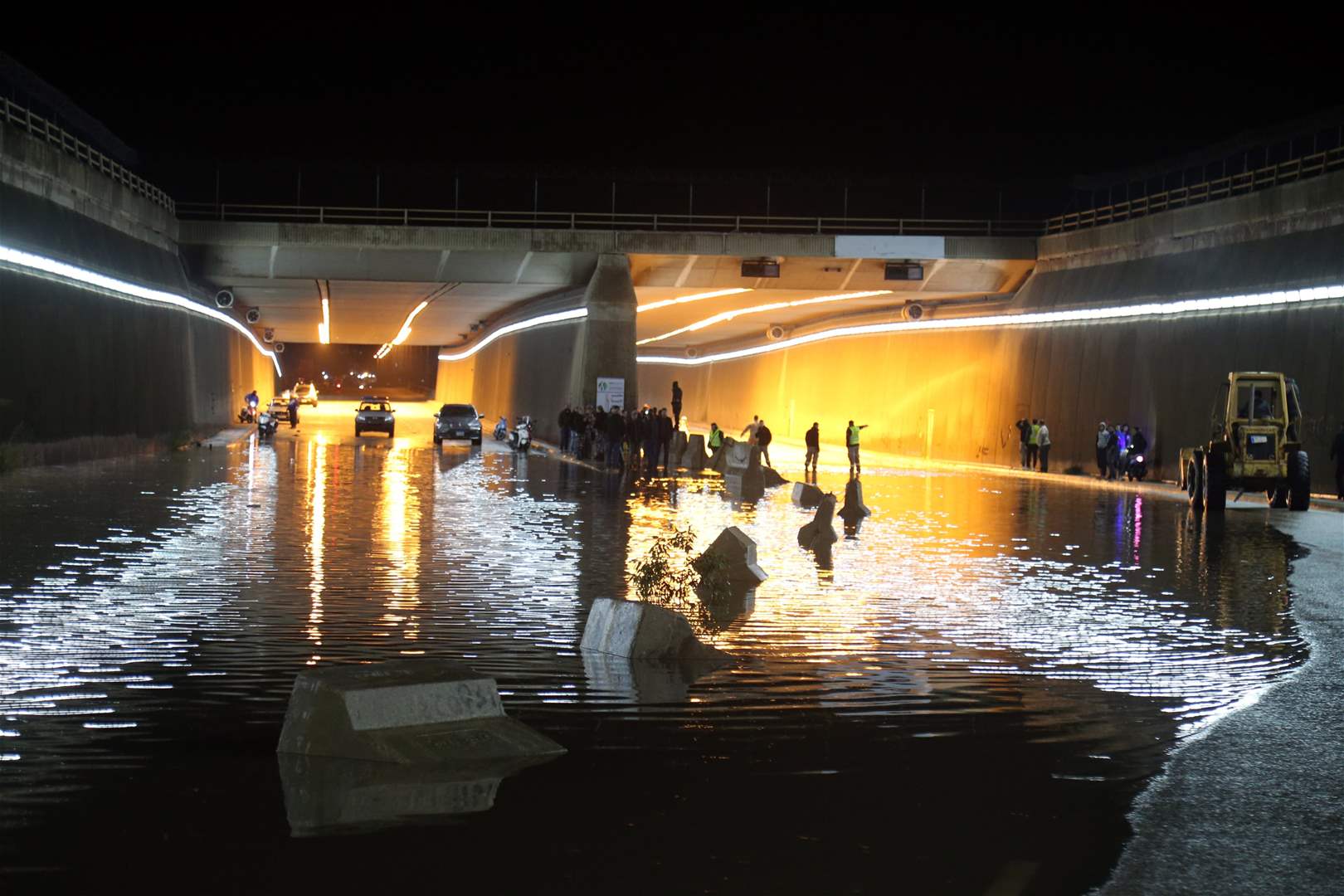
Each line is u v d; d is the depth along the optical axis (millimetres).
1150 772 7246
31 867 5547
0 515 21156
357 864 5621
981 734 8117
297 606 12844
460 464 40906
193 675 9539
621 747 7719
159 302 46062
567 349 58281
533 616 12516
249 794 6645
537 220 53062
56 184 35500
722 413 93500
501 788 6816
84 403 36875
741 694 9211
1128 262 45094
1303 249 35906
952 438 56312
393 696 7508
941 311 58406
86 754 7367
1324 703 9125
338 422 77062
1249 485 28203
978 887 5410
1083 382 46375
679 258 51719
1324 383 34219
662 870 5594
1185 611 13742
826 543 20156
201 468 35094
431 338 99562
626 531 21047
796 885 5426
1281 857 5785
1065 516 26609
